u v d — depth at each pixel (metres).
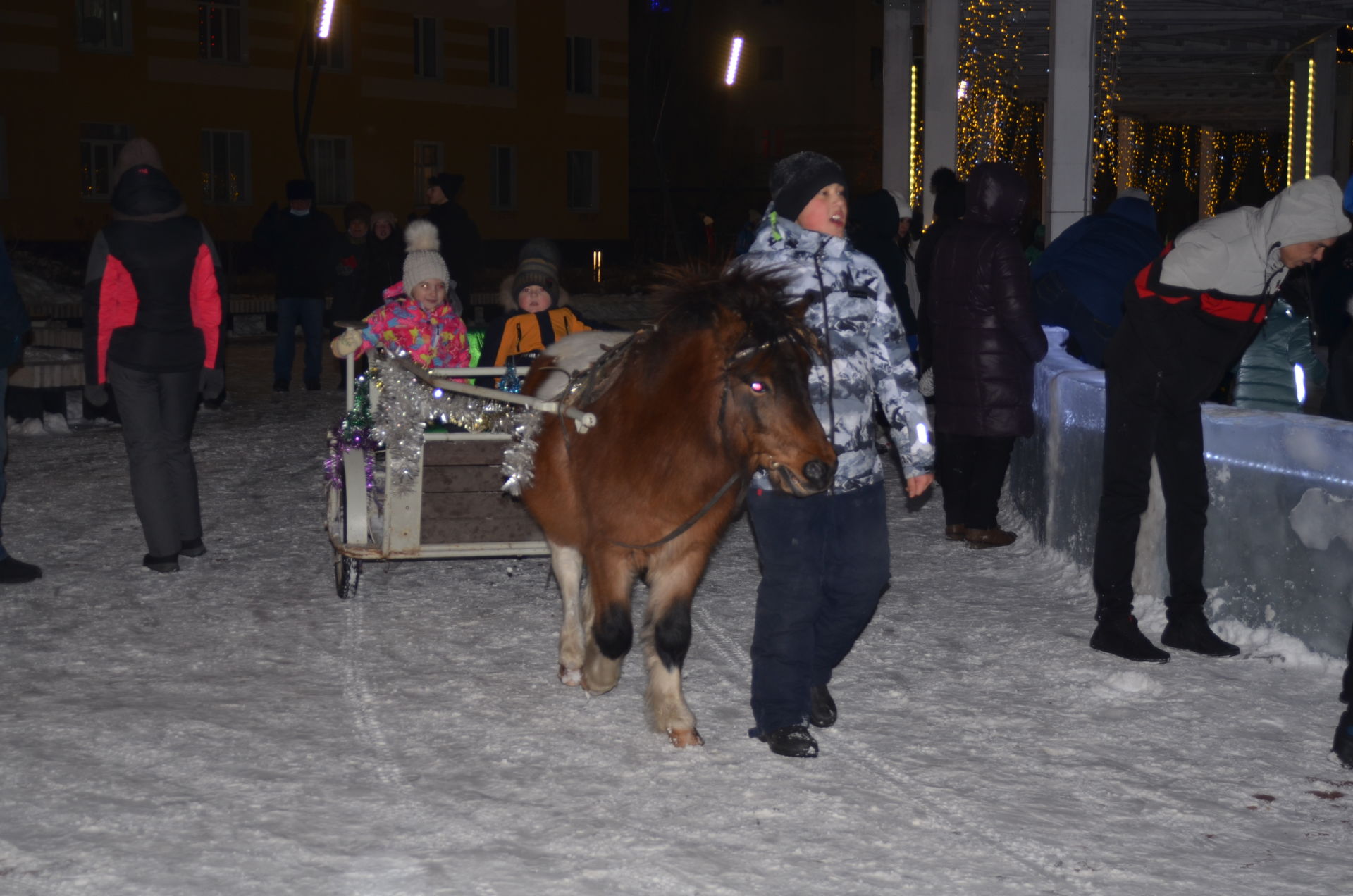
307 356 15.38
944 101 16.20
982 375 7.71
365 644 6.05
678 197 46.22
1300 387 7.58
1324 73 20.50
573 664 5.48
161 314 7.23
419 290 6.78
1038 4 16.34
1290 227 5.41
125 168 7.30
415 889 3.63
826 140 46.44
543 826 4.07
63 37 26.59
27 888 3.63
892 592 7.05
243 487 9.84
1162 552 6.61
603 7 37.22
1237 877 3.78
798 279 4.39
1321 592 5.73
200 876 3.71
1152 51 20.70
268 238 15.03
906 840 4.00
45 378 12.20
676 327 4.25
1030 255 14.15
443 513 6.41
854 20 45.59
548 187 36.34
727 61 47.56
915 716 5.12
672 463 4.29
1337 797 4.37
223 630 6.26
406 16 32.66
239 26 29.66
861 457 4.54
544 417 5.15
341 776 4.46
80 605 6.67
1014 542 8.13
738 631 6.32
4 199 25.92
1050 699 5.32
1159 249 8.44
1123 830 4.09
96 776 4.44
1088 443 7.17
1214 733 4.93
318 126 31.09
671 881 3.70
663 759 4.65
